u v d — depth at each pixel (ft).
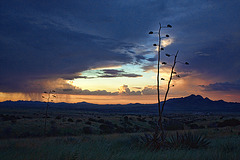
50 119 181.27
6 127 113.39
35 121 153.79
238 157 19.70
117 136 62.08
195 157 20.25
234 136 65.77
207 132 84.74
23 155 20.35
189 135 36.88
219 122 206.39
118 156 20.12
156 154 22.38
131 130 179.52
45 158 19.27
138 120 263.49
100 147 27.89
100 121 217.77
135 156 20.40
